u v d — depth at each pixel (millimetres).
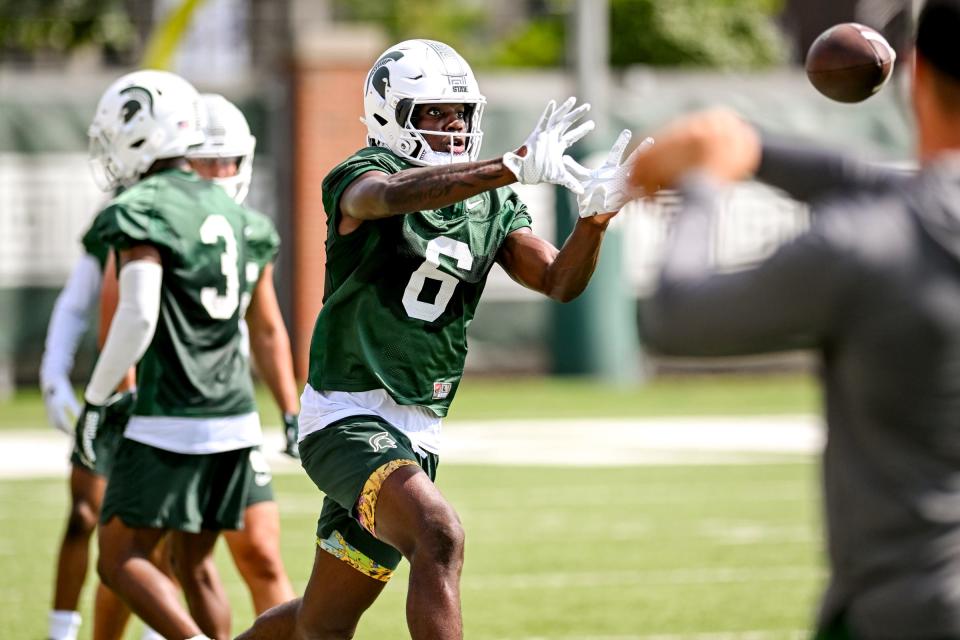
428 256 15211
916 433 9453
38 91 61062
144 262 17391
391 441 14938
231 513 18266
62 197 61250
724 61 91375
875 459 9562
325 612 15492
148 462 17641
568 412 54688
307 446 15406
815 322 9344
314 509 34031
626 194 14477
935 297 9289
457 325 15617
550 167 13781
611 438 47469
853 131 65938
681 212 9391
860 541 9625
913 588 9422
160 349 17812
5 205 60656
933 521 9430
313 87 62562
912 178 9617
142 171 18469
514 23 116250
